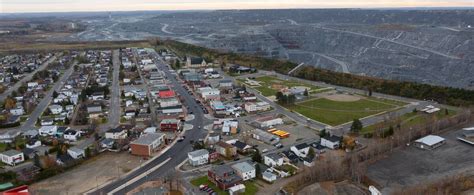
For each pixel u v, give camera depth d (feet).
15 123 428.97
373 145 338.75
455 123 410.31
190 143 372.79
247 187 284.61
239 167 300.40
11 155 328.49
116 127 411.54
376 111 472.85
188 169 316.19
